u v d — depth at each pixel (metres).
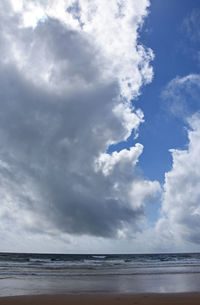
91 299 11.09
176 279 19.50
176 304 10.25
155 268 31.28
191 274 23.50
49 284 16.02
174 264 41.31
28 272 23.52
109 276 21.12
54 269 27.92
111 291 13.62
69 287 14.94
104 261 49.78
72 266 33.38
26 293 12.69
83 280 18.28
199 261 51.84
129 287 15.19
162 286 15.73
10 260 43.56
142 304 10.23
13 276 20.09
